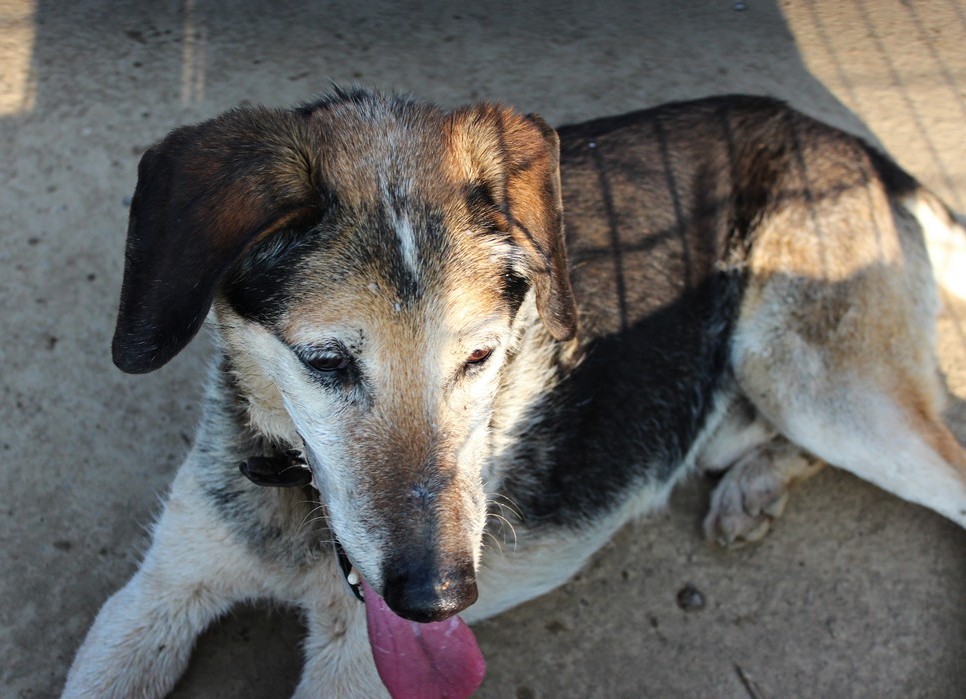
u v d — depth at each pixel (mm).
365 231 587
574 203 765
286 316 582
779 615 767
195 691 717
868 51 1178
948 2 1262
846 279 778
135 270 583
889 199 815
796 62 1159
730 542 788
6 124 987
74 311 873
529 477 730
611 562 790
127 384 841
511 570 727
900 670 747
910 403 775
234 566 698
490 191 622
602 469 760
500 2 1228
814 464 821
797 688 737
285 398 608
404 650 649
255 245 588
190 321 566
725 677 741
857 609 770
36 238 910
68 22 1120
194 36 1119
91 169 958
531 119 660
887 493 821
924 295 810
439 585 568
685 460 812
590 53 1152
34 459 800
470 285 591
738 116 826
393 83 1082
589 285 753
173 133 604
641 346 771
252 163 585
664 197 787
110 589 754
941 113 1092
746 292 797
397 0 1215
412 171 609
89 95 1026
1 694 708
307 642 717
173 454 814
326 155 606
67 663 723
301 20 1163
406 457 583
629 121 821
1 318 863
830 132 823
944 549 795
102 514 783
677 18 1222
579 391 748
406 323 578
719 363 811
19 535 768
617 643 752
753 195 802
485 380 616
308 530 691
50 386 834
